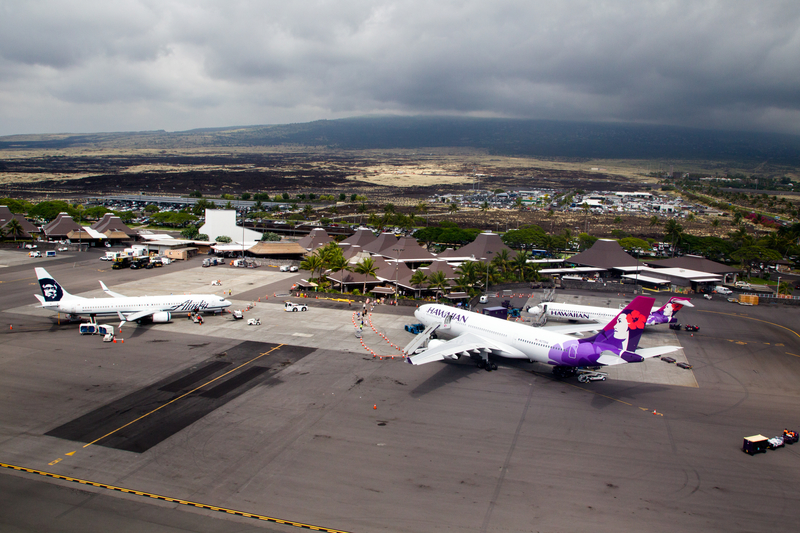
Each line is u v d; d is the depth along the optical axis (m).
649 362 94.25
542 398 76.06
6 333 101.88
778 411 73.56
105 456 57.31
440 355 82.38
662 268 183.62
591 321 123.00
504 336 90.25
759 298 146.00
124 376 81.00
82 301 107.19
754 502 51.31
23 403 70.38
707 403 75.88
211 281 159.12
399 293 151.00
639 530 46.56
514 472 55.62
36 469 54.53
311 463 56.56
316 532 45.47
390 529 45.91
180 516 47.34
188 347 96.25
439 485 52.84
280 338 103.38
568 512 48.84
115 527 45.69
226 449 59.22
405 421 67.31
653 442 63.25
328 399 73.94
